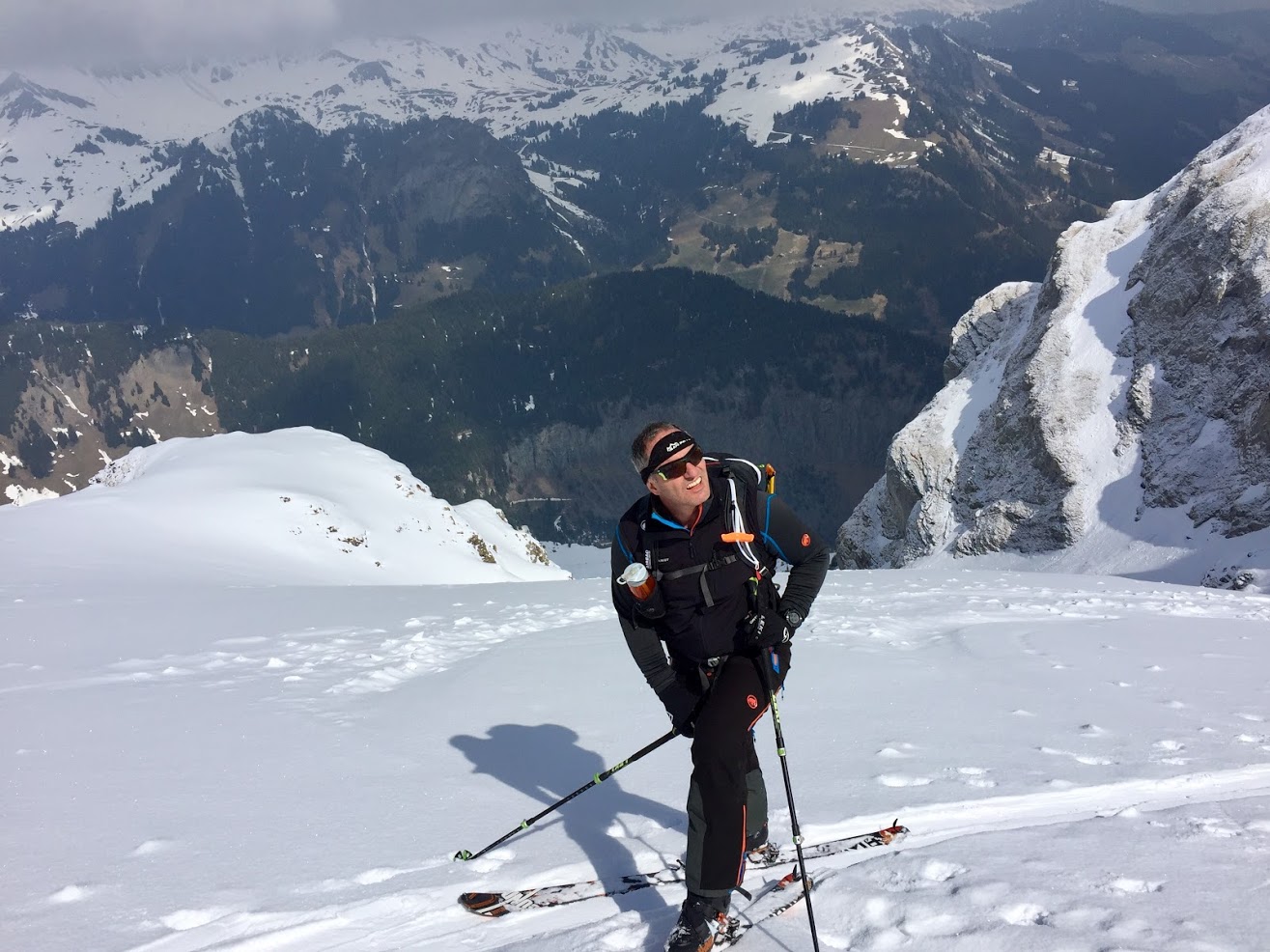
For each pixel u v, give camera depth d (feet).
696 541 12.41
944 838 15.03
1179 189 197.57
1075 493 180.55
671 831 15.80
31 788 19.44
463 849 15.31
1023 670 31.04
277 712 26.81
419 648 38.96
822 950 11.14
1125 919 10.68
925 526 204.44
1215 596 61.31
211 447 202.08
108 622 49.70
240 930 12.44
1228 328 173.47
